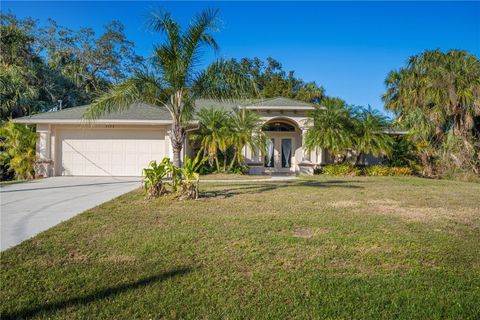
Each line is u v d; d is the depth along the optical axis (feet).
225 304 9.72
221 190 34.50
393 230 18.03
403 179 50.52
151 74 27.96
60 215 21.77
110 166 52.90
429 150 60.80
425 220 20.67
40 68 83.61
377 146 55.67
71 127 52.85
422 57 67.87
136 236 16.40
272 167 67.26
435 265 13.00
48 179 47.65
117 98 27.61
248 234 16.93
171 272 11.96
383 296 10.29
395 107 74.74
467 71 59.26
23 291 10.36
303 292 10.53
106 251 14.15
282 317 9.07
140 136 52.90
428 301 9.99
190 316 9.05
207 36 27.37
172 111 29.19
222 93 29.04
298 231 17.90
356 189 36.45
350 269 12.46
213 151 51.55
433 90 61.16
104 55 104.88
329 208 24.44
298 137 67.51
